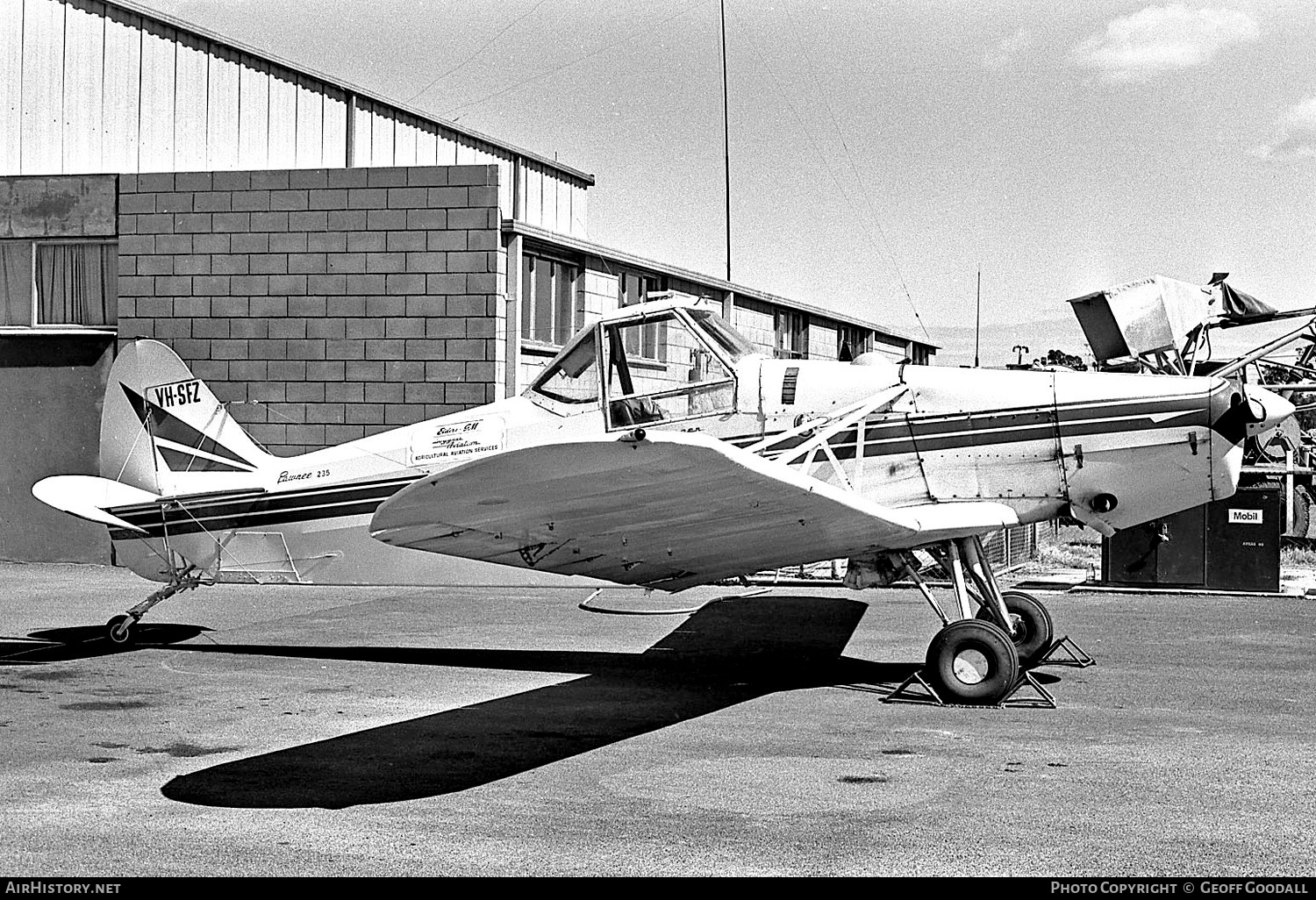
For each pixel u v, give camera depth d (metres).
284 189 15.17
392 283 14.89
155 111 17.23
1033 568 15.16
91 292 16.05
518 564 7.92
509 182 22.38
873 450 8.22
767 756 6.31
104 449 10.09
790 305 22.59
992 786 5.72
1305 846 4.84
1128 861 4.68
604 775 5.94
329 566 9.58
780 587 13.63
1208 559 12.88
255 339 15.30
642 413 8.52
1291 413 7.80
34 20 16.09
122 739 6.72
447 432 9.15
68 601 12.55
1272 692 7.91
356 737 6.79
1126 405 7.88
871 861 4.70
